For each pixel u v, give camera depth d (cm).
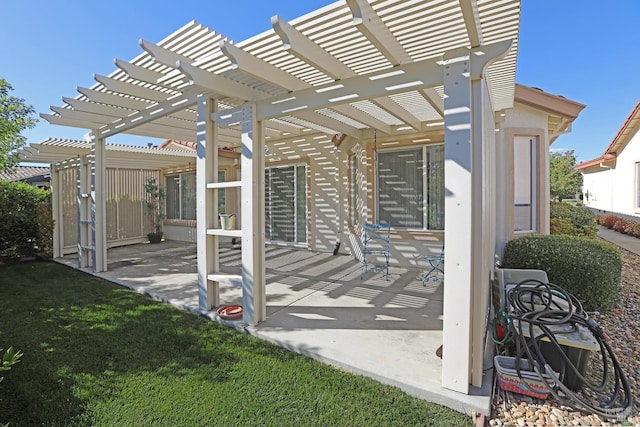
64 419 228
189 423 224
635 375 278
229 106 522
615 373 247
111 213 1040
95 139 652
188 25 340
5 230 760
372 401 247
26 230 793
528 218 620
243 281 387
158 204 1157
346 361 293
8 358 203
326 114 571
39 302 474
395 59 272
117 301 480
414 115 578
